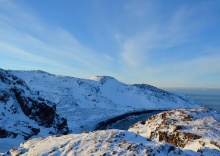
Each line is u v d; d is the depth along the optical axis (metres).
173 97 172.12
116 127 77.81
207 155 16.42
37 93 58.00
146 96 151.25
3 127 34.31
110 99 127.62
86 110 95.19
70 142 17.67
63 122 53.81
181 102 164.12
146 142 16.64
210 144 27.05
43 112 49.22
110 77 179.50
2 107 42.50
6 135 33.22
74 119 79.62
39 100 51.56
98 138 17.50
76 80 141.88
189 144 29.78
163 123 38.56
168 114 42.44
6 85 48.41
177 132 32.88
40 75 139.25
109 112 99.56
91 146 16.42
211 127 33.59
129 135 17.66
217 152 17.09
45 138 20.88
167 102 152.62
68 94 110.25
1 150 28.80
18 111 45.22
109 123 82.38
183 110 43.09
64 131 51.25
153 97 153.62
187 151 16.02
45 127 46.94
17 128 36.72
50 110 50.62
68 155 16.03
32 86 114.00
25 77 128.88
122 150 15.23
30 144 20.00
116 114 97.88
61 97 103.69
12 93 47.72
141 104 134.25
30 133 37.28
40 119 47.72
